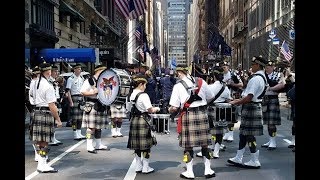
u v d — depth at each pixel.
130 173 6.66
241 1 49.28
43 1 21.38
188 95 6.15
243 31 46.88
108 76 8.55
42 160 6.76
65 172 6.76
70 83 10.56
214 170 6.83
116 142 10.27
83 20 29.00
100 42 35.75
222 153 8.55
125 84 9.68
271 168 6.93
